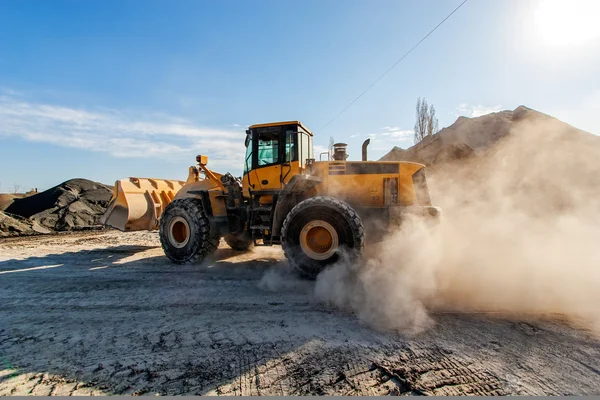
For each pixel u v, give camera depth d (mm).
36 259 6438
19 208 15820
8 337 2943
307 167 5527
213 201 5957
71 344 2795
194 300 3867
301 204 4672
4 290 4340
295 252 4668
